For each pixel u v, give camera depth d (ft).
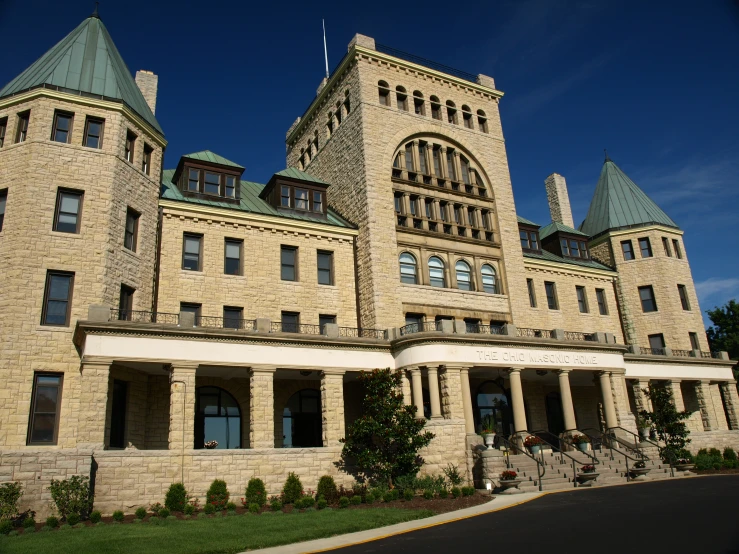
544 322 134.51
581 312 143.74
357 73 128.26
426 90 135.64
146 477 72.43
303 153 156.25
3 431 73.41
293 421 102.68
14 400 75.05
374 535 52.85
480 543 46.03
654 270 152.15
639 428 113.50
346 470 85.10
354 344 95.55
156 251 97.71
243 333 85.76
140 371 87.56
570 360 108.58
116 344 77.46
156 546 48.47
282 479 80.43
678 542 42.78
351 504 73.31
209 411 96.12
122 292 90.17
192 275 99.40
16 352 76.74
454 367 95.45
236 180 112.98
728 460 111.04
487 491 80.28
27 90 88.84
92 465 69.31
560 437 99.55
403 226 119.24
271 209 115.55
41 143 86.38
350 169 126.00
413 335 96.02
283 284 106.73
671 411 111.24
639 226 155.53
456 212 129.59
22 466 63.46
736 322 192.24
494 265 128.26
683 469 101.35
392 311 110.73
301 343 91.04
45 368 77.92
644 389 123.65
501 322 124.36
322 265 113.29
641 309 150.41
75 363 79.97
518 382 101.14
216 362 83.41
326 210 120.88
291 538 51.31
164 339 80.79
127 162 93.40
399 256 117.29
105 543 49.49
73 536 53.47
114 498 69.62
